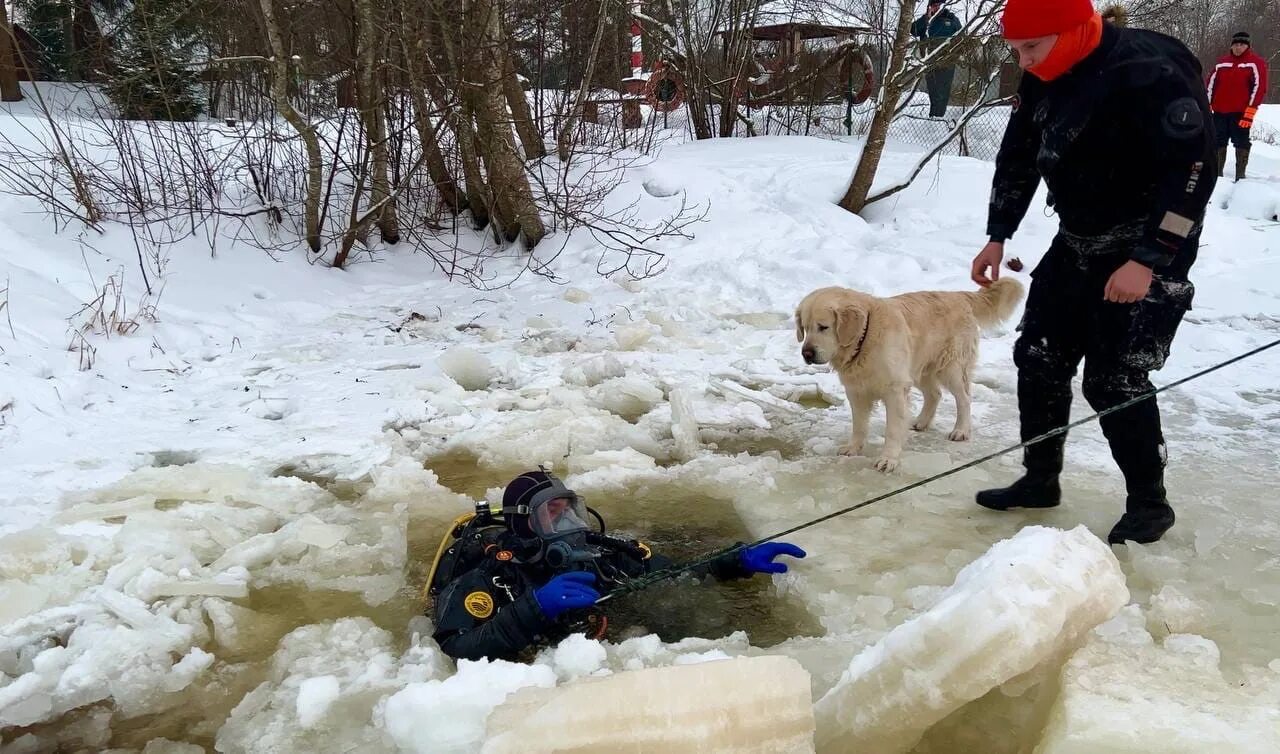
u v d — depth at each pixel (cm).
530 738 191
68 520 386
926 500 410
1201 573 321
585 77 1031
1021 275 876
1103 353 337
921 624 213
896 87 1037
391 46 950
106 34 996
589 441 503
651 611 325
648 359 670
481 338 748
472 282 926
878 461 452
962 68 1353
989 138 1466
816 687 259
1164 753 195
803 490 430
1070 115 318
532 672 252
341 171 1059
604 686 196
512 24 991
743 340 721
